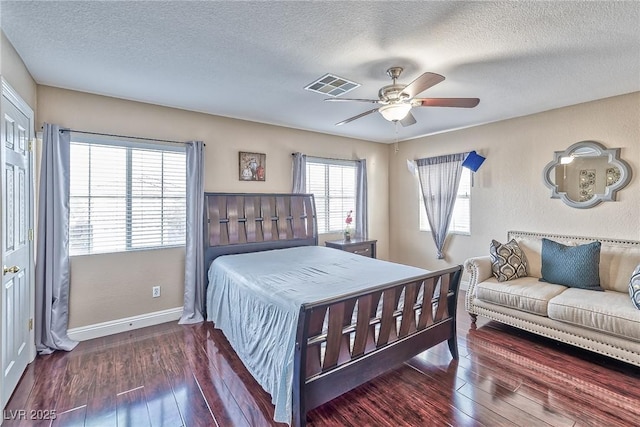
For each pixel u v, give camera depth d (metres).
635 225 3.04
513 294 2.98
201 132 3.67
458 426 1.84
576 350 2.76
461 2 1.67
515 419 1.89
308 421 1.88
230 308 2.83
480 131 4.30
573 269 3.00
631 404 2.01
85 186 2.99
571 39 2.05
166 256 3.42
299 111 3.65
